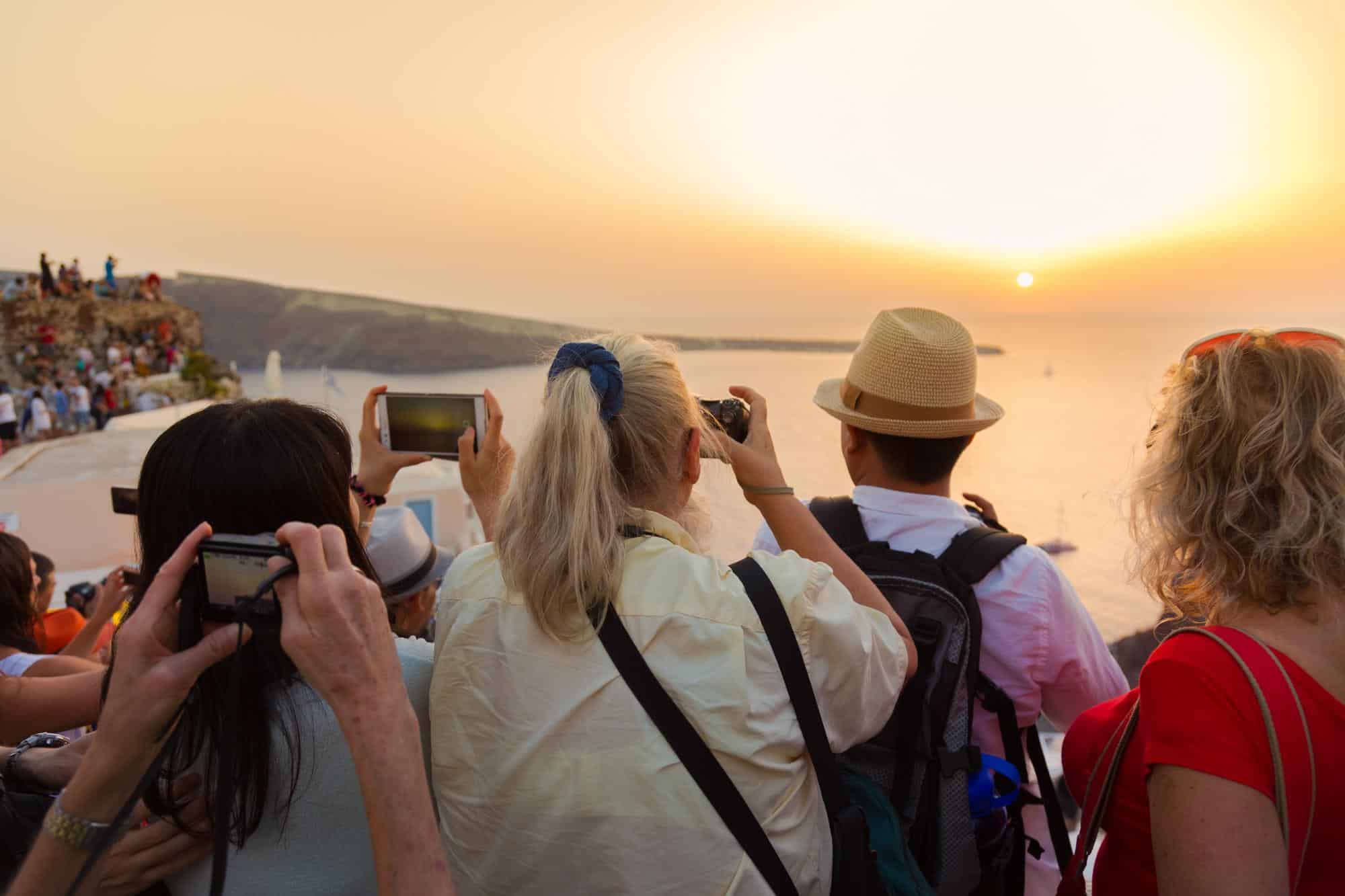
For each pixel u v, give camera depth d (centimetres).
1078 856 125
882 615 120
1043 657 163
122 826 78
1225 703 97
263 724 96
